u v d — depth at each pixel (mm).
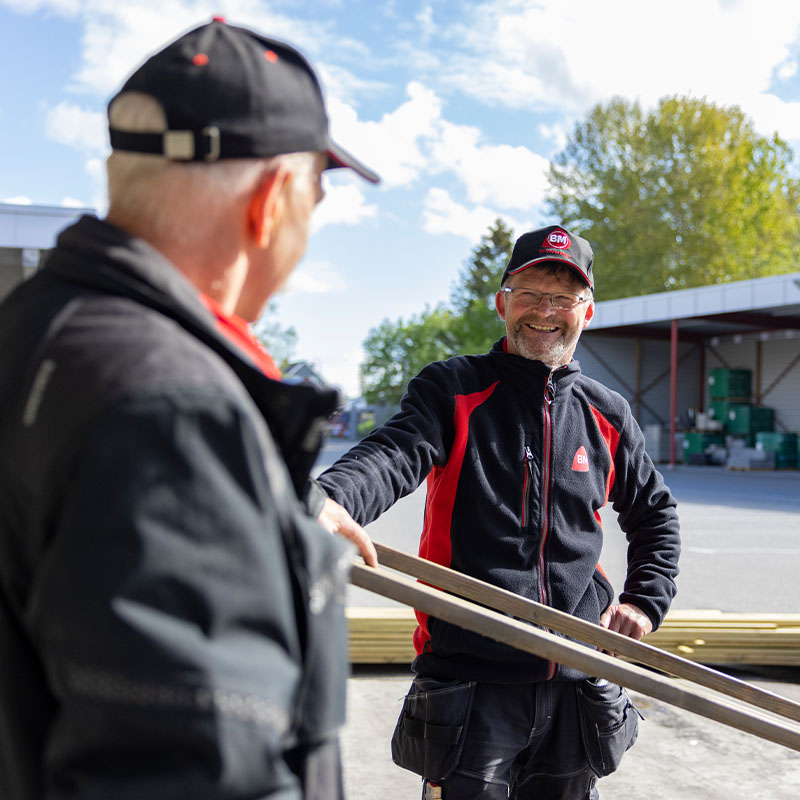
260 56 847
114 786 612
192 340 764
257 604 680
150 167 824
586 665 1243
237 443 699
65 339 750
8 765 754
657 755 3459
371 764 3266
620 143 38906
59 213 7617
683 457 25094
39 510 709
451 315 61719
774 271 38250
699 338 27016
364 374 64125
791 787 3156
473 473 1918
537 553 1907
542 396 1964
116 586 629
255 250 896
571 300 1985
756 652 4539
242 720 638
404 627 4395
